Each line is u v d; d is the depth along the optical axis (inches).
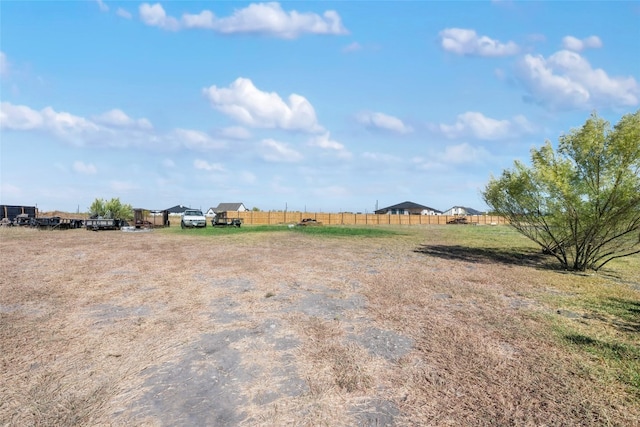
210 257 493.0
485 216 2571.4
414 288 314.2
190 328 207.8
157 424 117.8
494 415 123.0
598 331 207.6
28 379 147.6
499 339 193.3
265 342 187.2
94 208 1587.1
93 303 259.8
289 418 121.2
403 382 145.8
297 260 473.7
